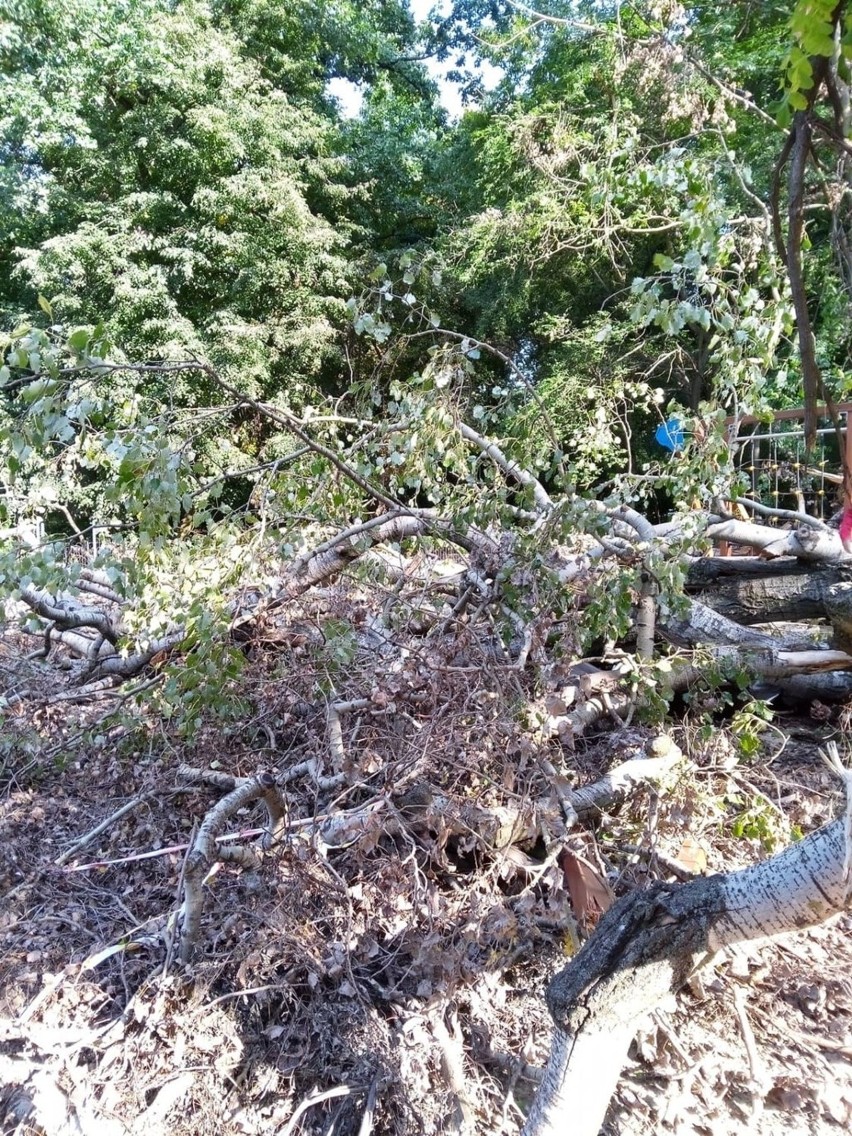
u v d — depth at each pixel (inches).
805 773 127.3
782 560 135.4
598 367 319.0
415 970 85.8
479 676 108.6
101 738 131.0
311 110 499.2
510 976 90.0
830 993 90.0
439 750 97.3
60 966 91.8
